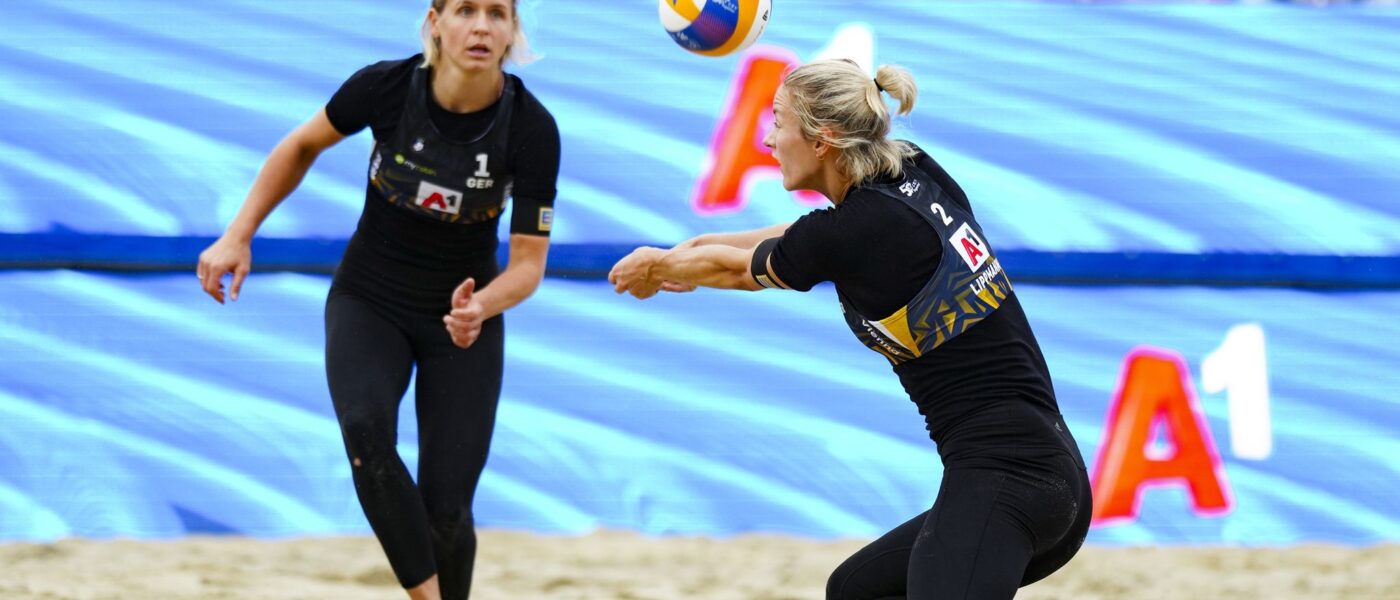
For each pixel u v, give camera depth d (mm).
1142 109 23625
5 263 22156
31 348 22016
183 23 22984
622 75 23422
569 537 22141
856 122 10516
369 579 19391
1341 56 23734
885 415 22891
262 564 20125
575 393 22750
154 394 22156
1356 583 19734
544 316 22828
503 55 13453
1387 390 23094
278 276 22547
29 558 19828
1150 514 22781
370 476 12672
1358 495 22922
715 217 23297
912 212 10453
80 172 22531
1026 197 23375
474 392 13828
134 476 22016
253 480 22203
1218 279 23234
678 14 13555
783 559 21016
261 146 22906
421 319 13922
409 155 13312
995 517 10219
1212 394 23031
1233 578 20109
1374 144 23531
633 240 23109
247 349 22391
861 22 23547
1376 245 23297
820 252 10500
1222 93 23656
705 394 22828
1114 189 23438
